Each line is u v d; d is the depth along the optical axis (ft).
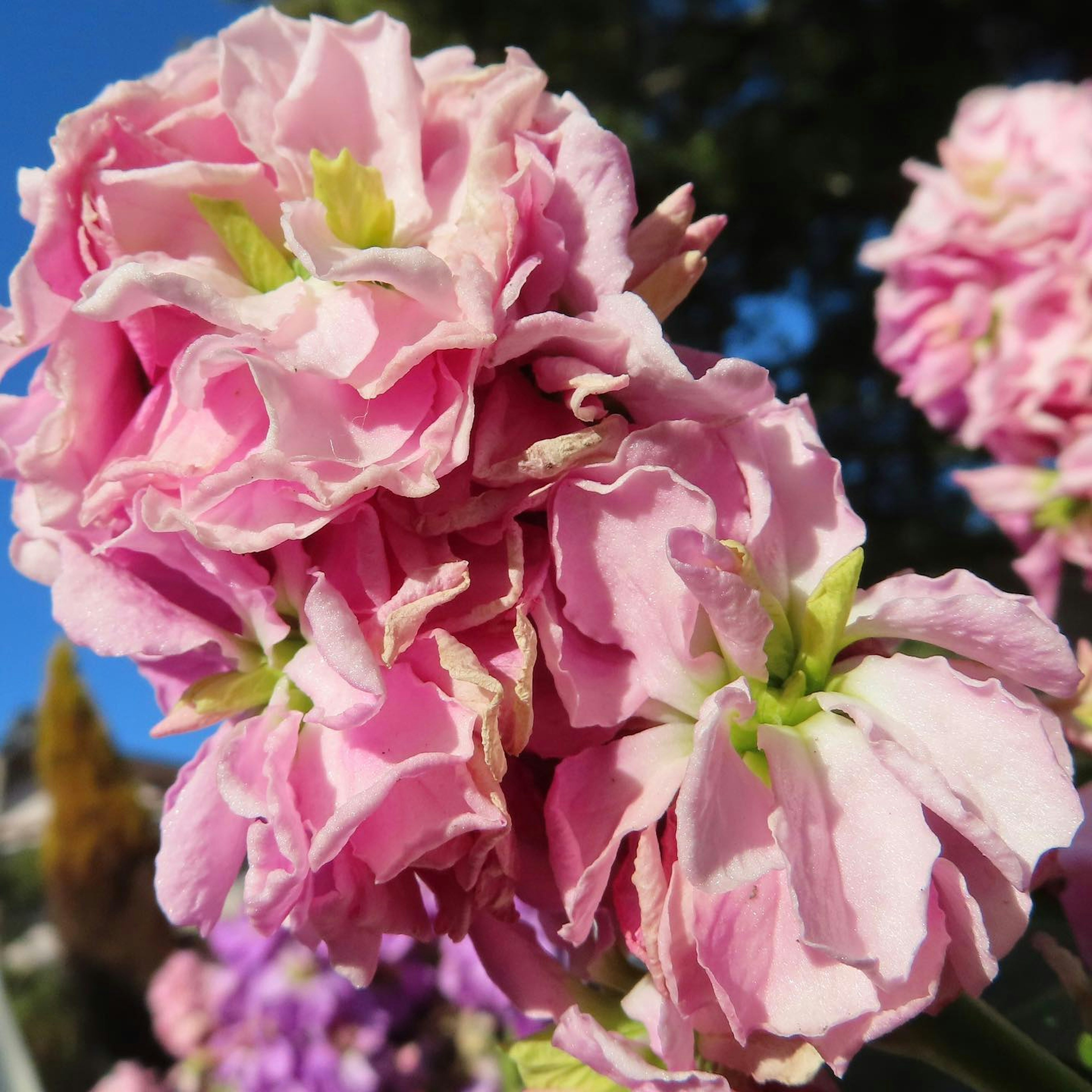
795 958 0.29
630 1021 0.34
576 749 0.32
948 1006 0.32
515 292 0.30
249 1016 0.99
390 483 0.29
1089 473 0.63
